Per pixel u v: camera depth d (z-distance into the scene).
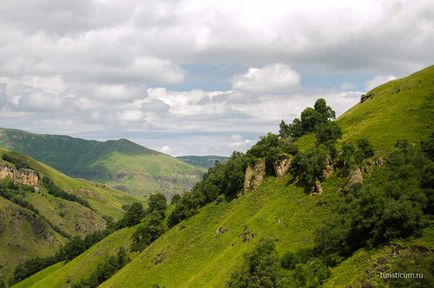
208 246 167.12
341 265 100.88
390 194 105.25
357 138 155.38
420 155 121.62
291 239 128.38
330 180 143.38
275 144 192.25
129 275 185.00
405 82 195.50
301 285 102.00
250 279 112.94
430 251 87.00
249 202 173.75
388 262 90.06
